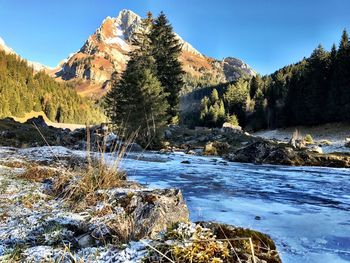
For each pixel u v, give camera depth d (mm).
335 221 5688
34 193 4980
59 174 6082
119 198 4285
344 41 58250
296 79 68875
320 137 54625
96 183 5301
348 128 54156
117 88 40281
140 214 3641
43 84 116375
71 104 110562
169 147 28406
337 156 19109
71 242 3105
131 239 3062
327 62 61625
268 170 15180
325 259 3793
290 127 67312
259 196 8102
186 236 2551
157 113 27469
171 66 37000
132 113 27109
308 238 4625
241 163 19016
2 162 8109
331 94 58500
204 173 12648
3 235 3221
